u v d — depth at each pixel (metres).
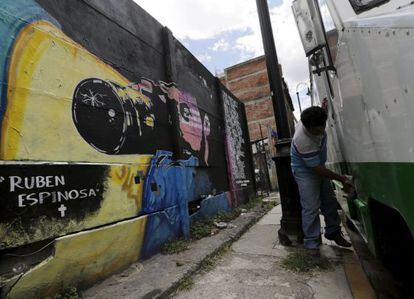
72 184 2.83
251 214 6.79
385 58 1.53
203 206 5.79
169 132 4.92
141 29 4.48
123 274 3.24
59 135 2.79
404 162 1.42
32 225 2.41
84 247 2.87
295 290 2.74
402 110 1.40
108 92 3.54
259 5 4.74
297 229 4.08
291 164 3.82
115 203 3.37
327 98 4.00
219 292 2.81
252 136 20.80
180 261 3.56
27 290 2.35
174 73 5.16
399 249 2.12
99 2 3.61
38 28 2.71
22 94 2.49
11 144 2.35
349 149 2.84
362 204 2.37
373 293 2.55
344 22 2.17
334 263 3.32
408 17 1.32
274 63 4.58
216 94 7.79
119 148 3.60
